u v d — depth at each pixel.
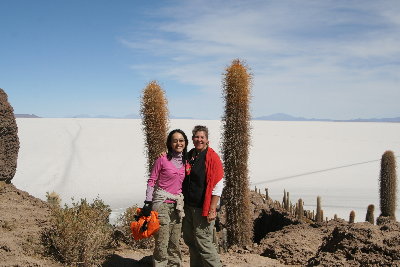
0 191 8.05
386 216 13.76
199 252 4.75
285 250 6.99
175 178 4.62
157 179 4.68
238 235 8.35
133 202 22.80
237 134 8.40
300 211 13.02
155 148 7.20
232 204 8.42
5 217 6.25
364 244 4.95
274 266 6.26
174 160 4.68
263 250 7.46
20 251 5.05
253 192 12.59
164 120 7.24
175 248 4.74
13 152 8.91
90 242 5.39
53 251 5.32
